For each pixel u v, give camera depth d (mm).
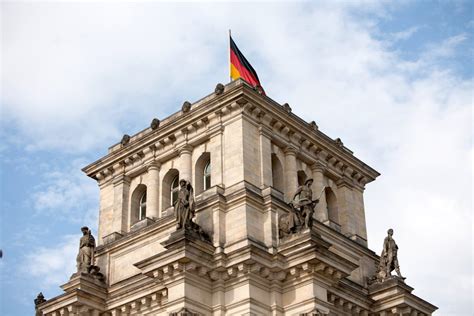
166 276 55375
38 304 63750
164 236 62719
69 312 61094
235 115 62844
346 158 70188
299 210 58250
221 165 61938
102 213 69375
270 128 64375
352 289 60719
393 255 65625
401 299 62375
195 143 65312
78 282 61688
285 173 64438
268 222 58938
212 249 56469
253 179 60719
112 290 62031
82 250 64812
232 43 70688
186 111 66500
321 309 54656
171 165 66750
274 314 55438
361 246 67312
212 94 65750
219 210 58969
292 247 55844
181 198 57281
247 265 55094
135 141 68375
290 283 56344
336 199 69438
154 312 58750
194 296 54719
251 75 69688
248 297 54531
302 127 66188
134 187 68750
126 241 65000
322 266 55031
